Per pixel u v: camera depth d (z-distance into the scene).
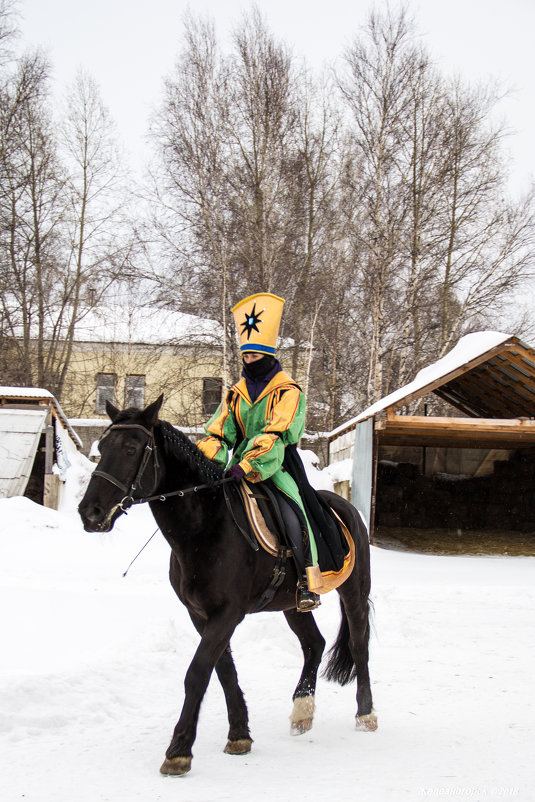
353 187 28.30
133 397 34.47
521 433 19.72
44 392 20.91
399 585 13.22
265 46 27.44
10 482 18.77
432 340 31.30
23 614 8.93
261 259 25.94
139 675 6.49
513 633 9.07
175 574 5.00
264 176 26.52
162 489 4.79
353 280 29.83
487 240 29.20
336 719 5.64
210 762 4.57
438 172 28.72
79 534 15.91
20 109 30.05
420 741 5.00
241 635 8.13
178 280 25.95
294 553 5.14
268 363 5.45
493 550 21.05
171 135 26.17
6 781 4.09
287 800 3.85
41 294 31.23
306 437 32.03
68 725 5.16
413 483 25.80
